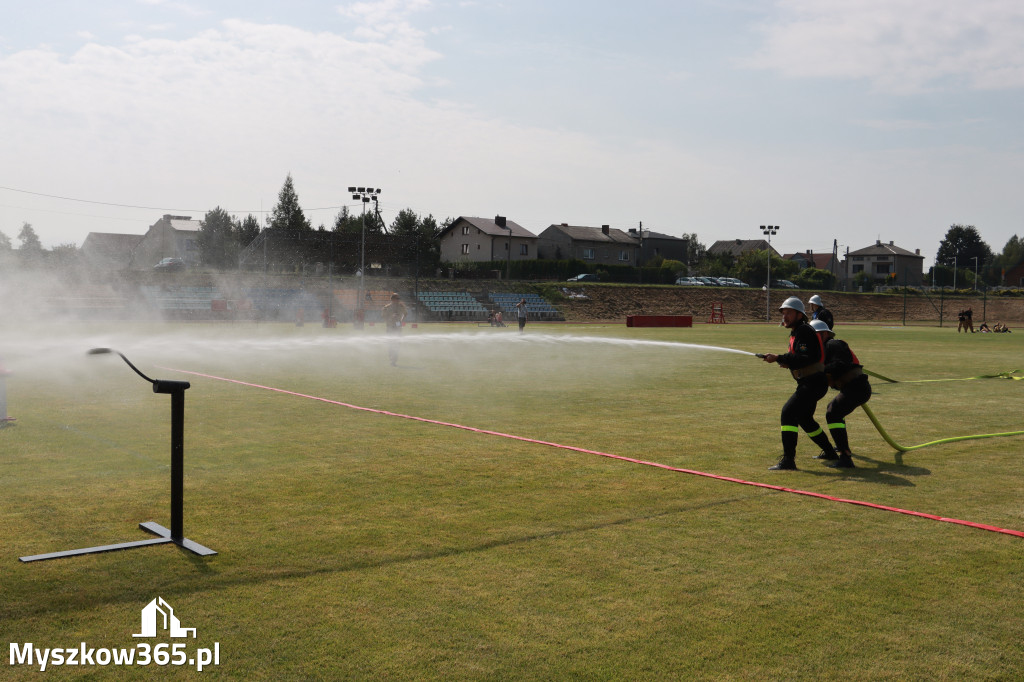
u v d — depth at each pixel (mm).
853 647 4129
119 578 4949
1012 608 4664
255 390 14703
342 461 8531
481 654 3980
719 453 9273
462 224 95000
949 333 49312
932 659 4008
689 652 4039
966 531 6207
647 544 5777
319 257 69125
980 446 9992
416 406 12812
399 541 5762
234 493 7113
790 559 5488
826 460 8977
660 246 107438
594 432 10594
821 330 9445
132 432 10078
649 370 19875
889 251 131125
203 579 4949
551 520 6363
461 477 7844
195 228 89688
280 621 4340
